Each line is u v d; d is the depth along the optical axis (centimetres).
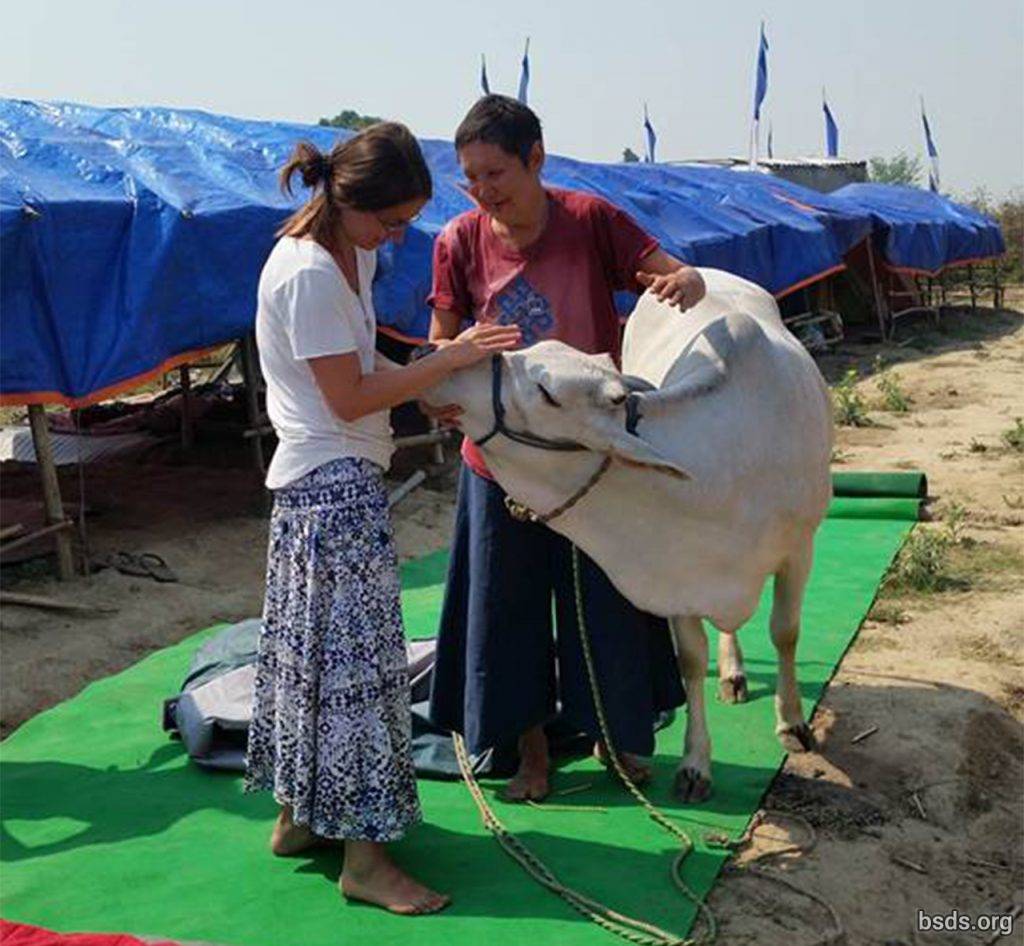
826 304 1997
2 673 625
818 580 734
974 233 2353
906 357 1847
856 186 2409
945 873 432
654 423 396
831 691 569
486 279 430
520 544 435
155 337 784
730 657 552
